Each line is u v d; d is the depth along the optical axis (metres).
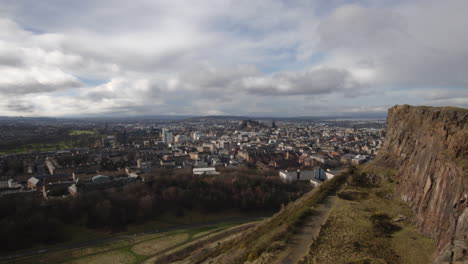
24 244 172.38
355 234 81.00
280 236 86.62
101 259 163.38
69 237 186.75
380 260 66.25
